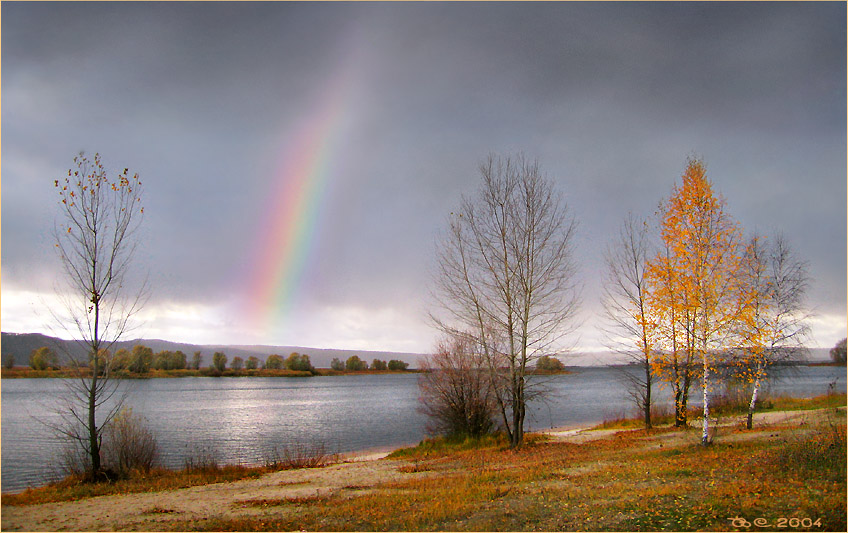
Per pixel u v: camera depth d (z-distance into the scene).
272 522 13.39
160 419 60.00
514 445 27.25
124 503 16.98
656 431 30.28
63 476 24.97
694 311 21.73
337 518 13.52
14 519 14.83
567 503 13.34
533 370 28.41
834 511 10.67
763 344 21.44
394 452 31.39
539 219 28.25
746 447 19.89
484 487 16.09
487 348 28.22
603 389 117.50
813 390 67.50
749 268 24.52
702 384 22.89
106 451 23.00
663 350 25.25
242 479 21.89
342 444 39.66
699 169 22.27
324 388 163.00
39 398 87.62
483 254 28.55
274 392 134.25
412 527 12.09
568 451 24.38
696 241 21.64
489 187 28.89
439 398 33.44
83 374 22.03
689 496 12.94
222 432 47.41
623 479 16.06
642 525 10.97
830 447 16.33
